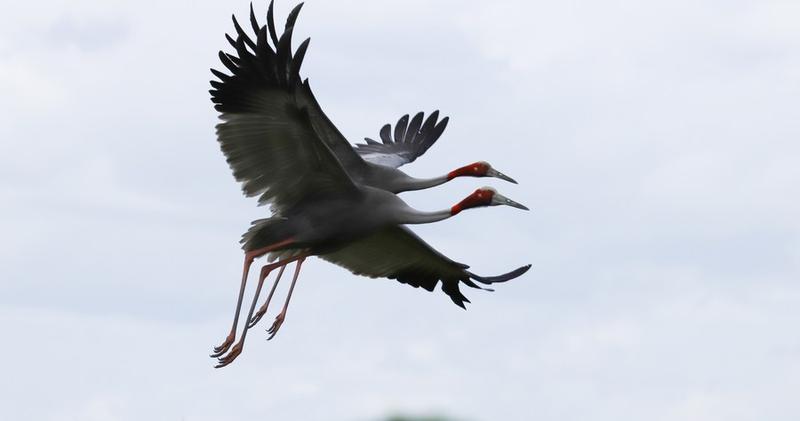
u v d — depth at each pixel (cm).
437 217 1675
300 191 1644
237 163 1603
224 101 1573
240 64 1551
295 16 1526
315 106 1758
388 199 1677
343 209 1647
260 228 1642
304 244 1650
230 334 1606
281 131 1580
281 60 1527
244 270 1628
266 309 1745
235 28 1542
